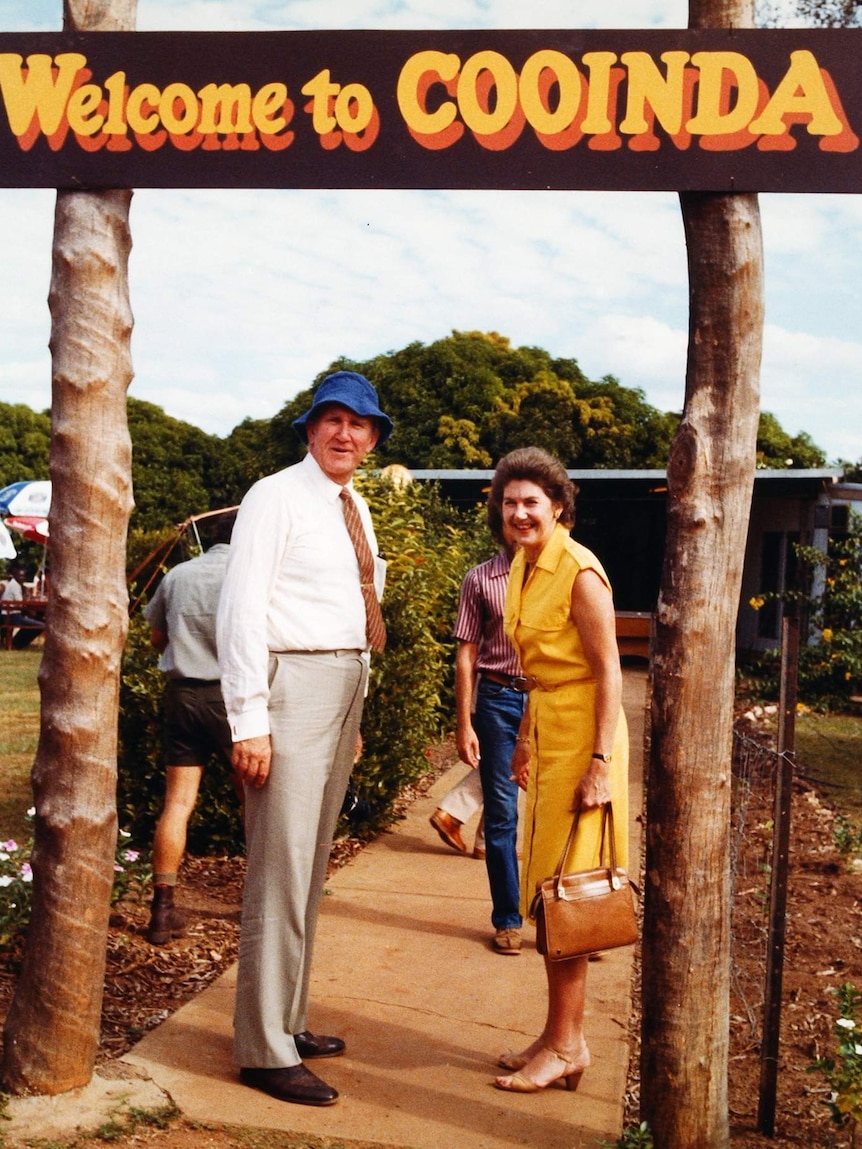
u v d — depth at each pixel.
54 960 3.27
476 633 5.11
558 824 3.50
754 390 3.13
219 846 6.16
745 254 3.10
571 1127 3.38
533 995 4.43
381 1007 4.24
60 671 3.24
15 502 22.02
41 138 3.25
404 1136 3.27
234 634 3.39
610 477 19.83
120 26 3.32
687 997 3.16
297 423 3.64
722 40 3.08
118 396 3.27
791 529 19.94
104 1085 3.38
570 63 3.13
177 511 35.22
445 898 5.66
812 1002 4.63
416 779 7.88
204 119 3.23
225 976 4.41
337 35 3.20
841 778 9.62
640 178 3.12
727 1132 3.25
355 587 3.59
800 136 3.07
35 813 3.30
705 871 3.16
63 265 3.24
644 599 23.56
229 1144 3.16
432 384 34.00
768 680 15.81
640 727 11.74
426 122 3.19
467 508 21.70
